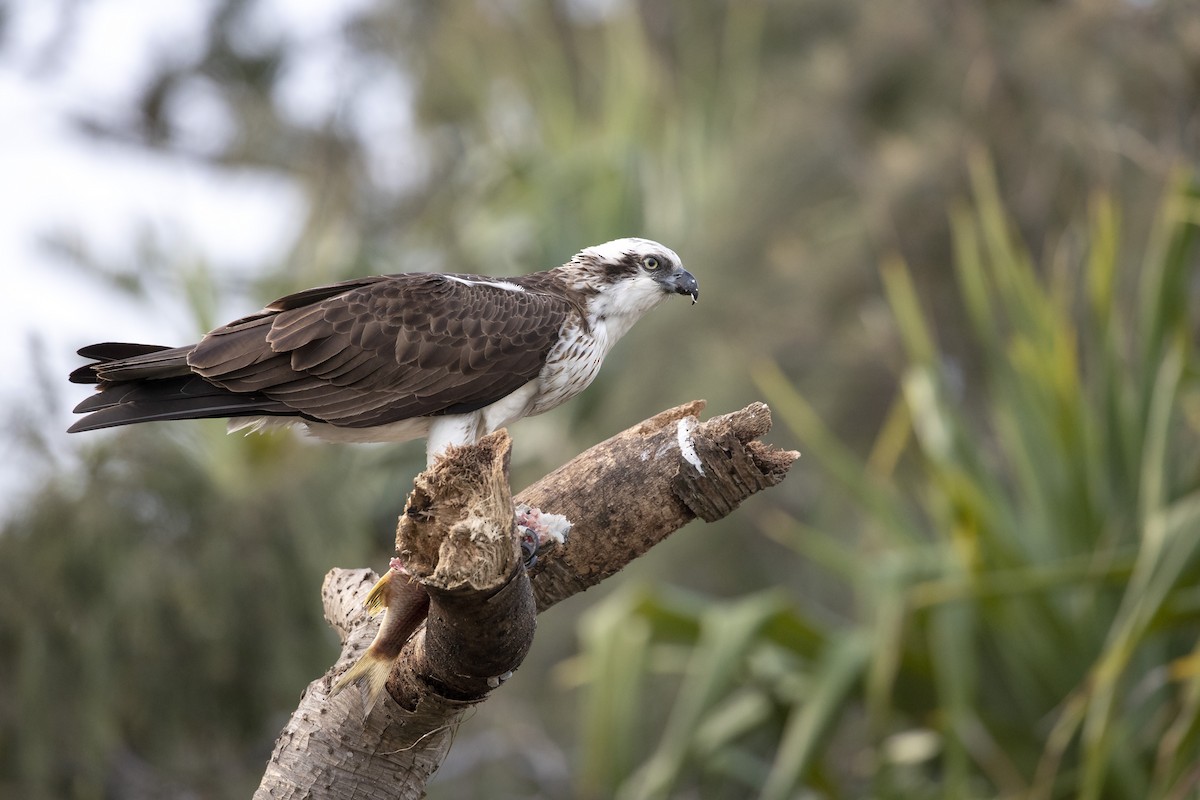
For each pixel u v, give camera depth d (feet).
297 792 18.94
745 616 36.29
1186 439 41.14
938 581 36.52
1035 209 57.98
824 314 59.21
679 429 20.29
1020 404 38.78
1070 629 36.58
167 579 41.22
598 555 20.42
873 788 37.58
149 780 44.24
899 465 56.03
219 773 44.11
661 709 53.01
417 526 16.85
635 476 20.17
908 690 38.24
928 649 37.27
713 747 39.83
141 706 41.91
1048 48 57.98
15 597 40.37
